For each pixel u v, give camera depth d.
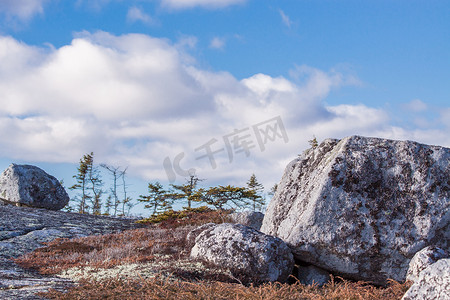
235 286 7.64
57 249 14.45
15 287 7.38
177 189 37.53
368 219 9.64
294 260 10.30
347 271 9.55
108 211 54.91
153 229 19.52
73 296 6.61
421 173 9.89
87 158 51.69
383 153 10.32
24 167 27.81
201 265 9.70
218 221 20.41
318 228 9.74
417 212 9.57
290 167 12.39
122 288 7.20
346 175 10.14
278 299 6.66
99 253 13.20
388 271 9.38
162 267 9.28
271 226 11.52
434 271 5.64
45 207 27.48
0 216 20.34
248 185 34.94
